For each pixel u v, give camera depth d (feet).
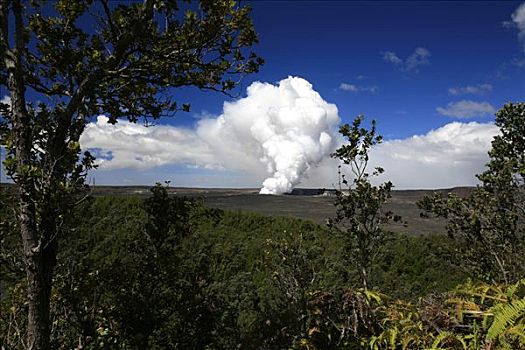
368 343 8.95
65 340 20.24
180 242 27.84
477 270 40.32
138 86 19.42
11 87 13.02
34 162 13.33
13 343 17.42
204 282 27.71
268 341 10.49
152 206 26.45
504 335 6.97
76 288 20.59
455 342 7.66
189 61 17.21
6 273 15.08
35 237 13.07
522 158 35.99
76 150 13.29
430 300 9.30
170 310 26.37
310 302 10.52
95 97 17.81
